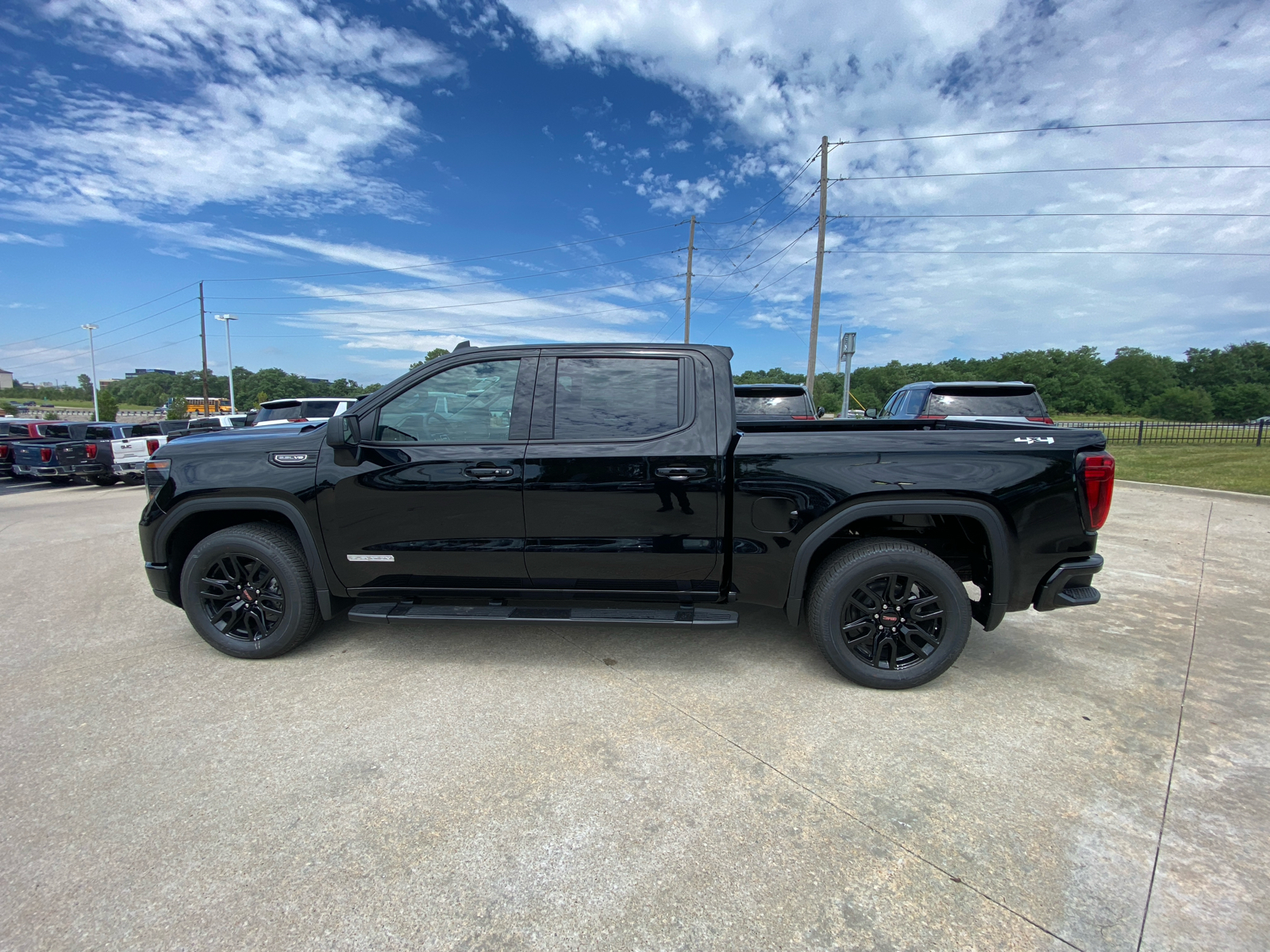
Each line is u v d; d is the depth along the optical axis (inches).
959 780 92.7
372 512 126.2
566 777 93.4
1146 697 118.3
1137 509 315.3
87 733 105.4
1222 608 168.6
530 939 65.1
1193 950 63.8
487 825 82.4
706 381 125.4
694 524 121.6
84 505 425.4
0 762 96.7
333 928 66.2
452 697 119.2
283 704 115.7
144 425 624.1
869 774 94.0
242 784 91.4
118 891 71.1
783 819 83.9
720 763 97.0
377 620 127.6
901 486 115.6
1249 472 437.4
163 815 84.3
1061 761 97.4
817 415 376.8
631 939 65.0
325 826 82.2
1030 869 74.9
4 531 309.9
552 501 122.2
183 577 134.2
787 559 120.7
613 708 114.6
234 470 129.6
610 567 124.6
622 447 121.9
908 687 120.8
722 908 69.1
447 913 68.2
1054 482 115.3
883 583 121.0
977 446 116.7
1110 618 161.8
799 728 107.4
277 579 132.5
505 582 128.4
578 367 127.3
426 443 125.8
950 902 69.9
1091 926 66.7
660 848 78.4
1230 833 80.7
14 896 70.2
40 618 165.0
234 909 68.6
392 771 94.7
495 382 127.9
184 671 130.7
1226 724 108.3
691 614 125.1
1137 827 81.9
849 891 71.6
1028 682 125.0
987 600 122.3
